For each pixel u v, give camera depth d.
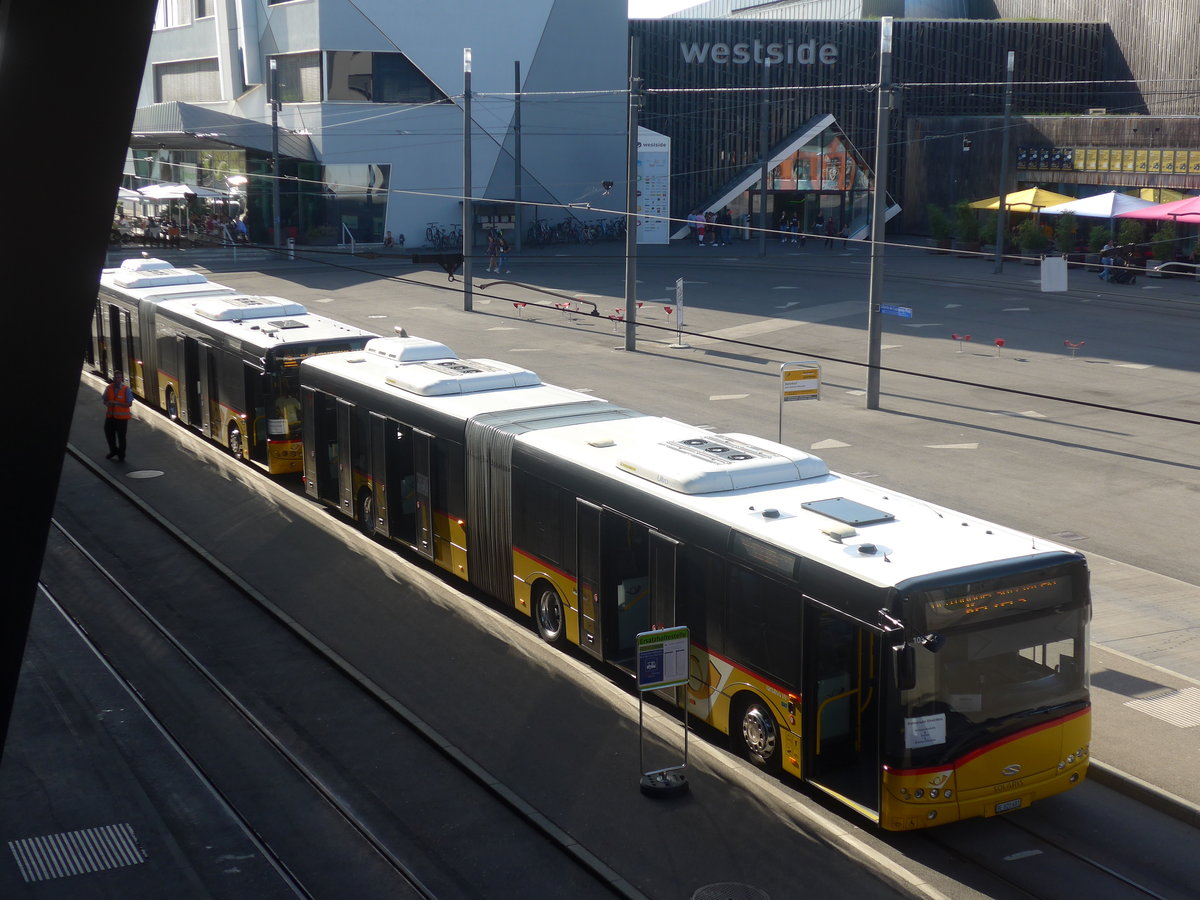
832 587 11.07
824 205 76.75
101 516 21.44
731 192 73.31
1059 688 11.13
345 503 20.69
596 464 14.61
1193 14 68.38
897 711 10.48
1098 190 62.00
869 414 29.59
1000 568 10.87
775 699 11.84
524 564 16.02
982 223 67.69
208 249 63.50
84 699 13.92
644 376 33.75
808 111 76.06
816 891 10.09
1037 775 11.02
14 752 12.55
